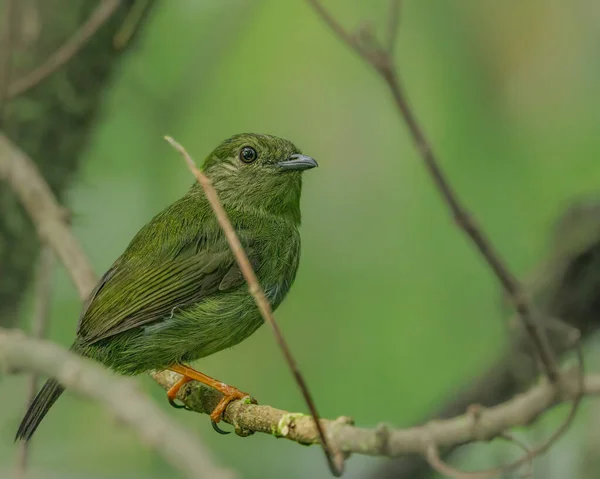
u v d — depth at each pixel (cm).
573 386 510
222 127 1279
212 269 898
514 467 530
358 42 549
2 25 1059
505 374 1164
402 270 1251
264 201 977
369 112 1294
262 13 1268
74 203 1209
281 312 1270
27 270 1088
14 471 752
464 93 1230
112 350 880
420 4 1253
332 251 1277
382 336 1229
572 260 1162
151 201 1227
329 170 1299
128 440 1216
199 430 1245
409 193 1276
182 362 895
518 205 1194
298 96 1291
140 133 1231
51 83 1058
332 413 1215
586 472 1077
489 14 1271
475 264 1224
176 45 1221
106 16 953
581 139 1216
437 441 518
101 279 906
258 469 1205
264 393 1251
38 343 550
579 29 1288
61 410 1254
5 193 1048
